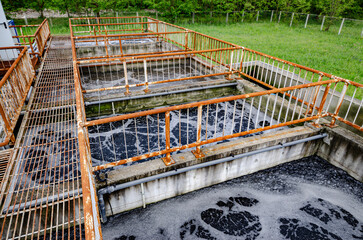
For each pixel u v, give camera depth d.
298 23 25.80
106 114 7.05
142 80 9.49
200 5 28.97
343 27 21.58
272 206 4.27
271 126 4.53
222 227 3.89
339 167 5.02
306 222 3.99
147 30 16.92
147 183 3.90
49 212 3.45
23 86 5.88
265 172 4.99
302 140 4.91
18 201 3.39
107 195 3.68
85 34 17.28
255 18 29.80
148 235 3.73
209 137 6.50
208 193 4.48
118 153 5.87
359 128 4.63
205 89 7.86
